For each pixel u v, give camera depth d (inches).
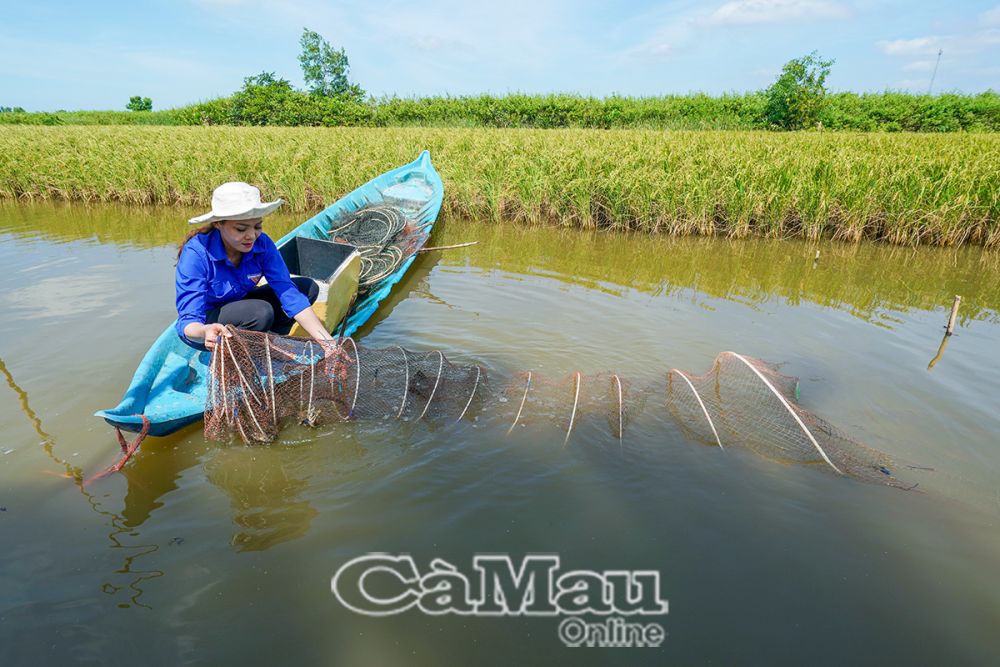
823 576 110.7
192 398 158.7
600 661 93.4
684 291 285.0
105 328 224.1
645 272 319.6
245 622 100.3
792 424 159.0
